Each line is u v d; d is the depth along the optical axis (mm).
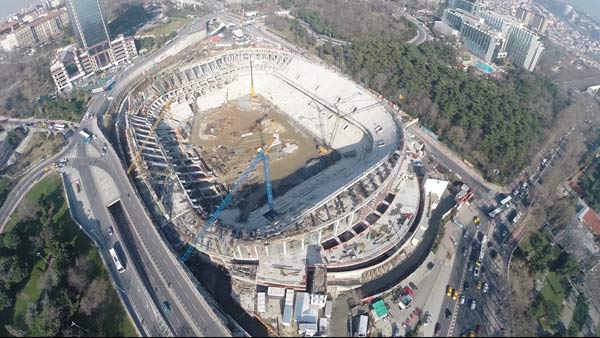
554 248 185500
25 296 150125
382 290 159500
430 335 147625
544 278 172750
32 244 164375
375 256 164750
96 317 139250
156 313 137375
